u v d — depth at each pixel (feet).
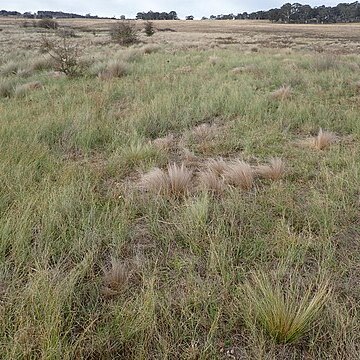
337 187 12.48
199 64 45.91
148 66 42.47
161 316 7.40
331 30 238.27
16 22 270.46
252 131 19.30
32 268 8.44
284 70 38.01
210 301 7.66
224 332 7.14
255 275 8.10
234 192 12.31
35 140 17.10
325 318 7.19
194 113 23.22
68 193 11.81
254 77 35.06
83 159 16.61
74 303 7.73
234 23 391.45
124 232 10.30
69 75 37.19
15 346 6.13
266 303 7.19
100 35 136.46
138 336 6.83
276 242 9.72
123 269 8.64
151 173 13.57
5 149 15.44
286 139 18.60
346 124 20.24
